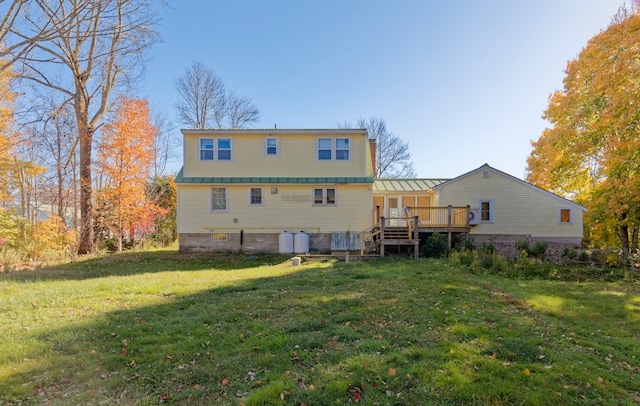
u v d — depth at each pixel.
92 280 8.91
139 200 20.75
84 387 3.38
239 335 4.70
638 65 14.96
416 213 17.14
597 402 3.22
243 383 3.46
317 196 16.83
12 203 17.50
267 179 16.69
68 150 18.62
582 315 6.73
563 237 17.08
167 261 13.80
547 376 3.62
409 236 14.13
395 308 6.05
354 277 9.10
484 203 17.31
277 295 7.04
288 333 4.80
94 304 6.36
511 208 17.23
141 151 19.72
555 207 17.16
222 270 11.20
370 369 3.67
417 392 3.27
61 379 3.52
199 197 16.66
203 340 4.50
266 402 3.08
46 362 3.87
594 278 11.14
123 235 21.17
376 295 7.00
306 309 5.96
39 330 4.88
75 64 17.06
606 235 18.31
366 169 17.09
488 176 17.34
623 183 15.41
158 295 7.12
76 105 18.11
